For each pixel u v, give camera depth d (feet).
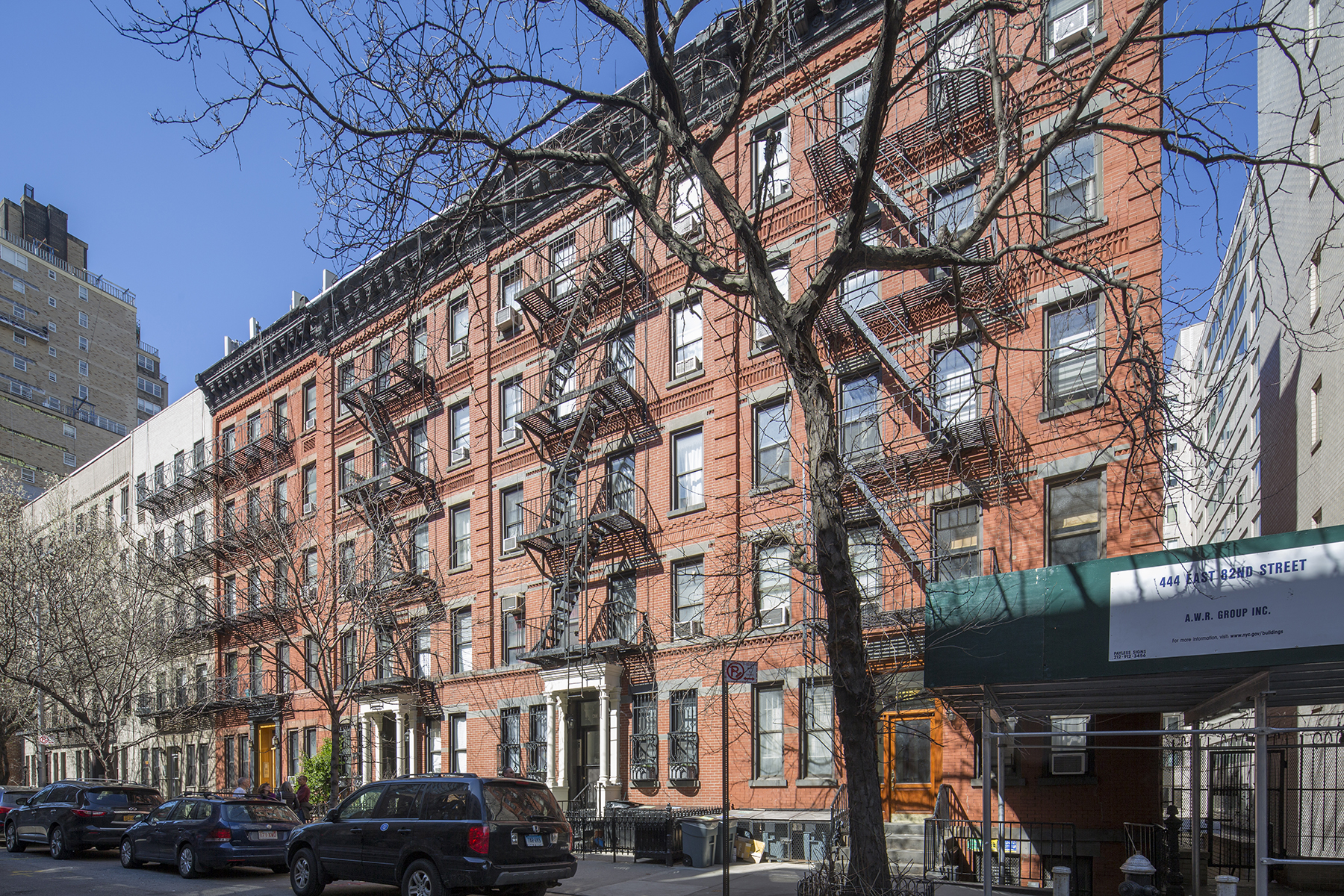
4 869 60.03
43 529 134.72
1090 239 52.44
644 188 40.86
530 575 80.64
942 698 42.29
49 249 295.48
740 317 66.80
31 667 98.68
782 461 64.64
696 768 65.72
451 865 39.68
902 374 56.49
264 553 97.55
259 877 56.03
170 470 136.46
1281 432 74.79
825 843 53.62
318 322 109.19
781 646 61.72
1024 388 54.08
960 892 43.27
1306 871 48.75
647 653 70.13
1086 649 34.14
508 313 85.66
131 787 70.38
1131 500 48.62
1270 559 30.89
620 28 34.27
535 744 76.69
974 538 55.47
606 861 58.70
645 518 72.33
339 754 75.61
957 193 57.88
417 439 95.91
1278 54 72.33
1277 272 76.02
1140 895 30.55
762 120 68.28
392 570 88.07
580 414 76.13
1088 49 48.39
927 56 32.55
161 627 101.19
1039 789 50.57
